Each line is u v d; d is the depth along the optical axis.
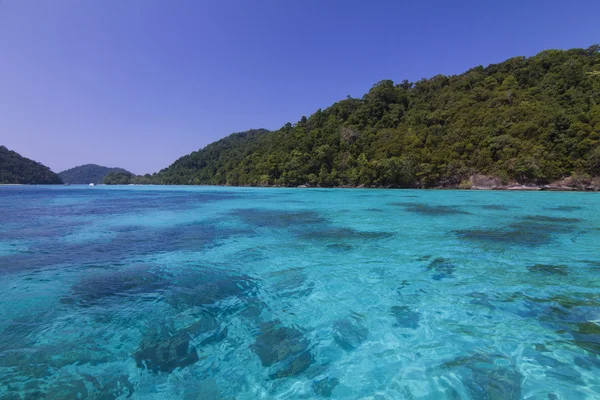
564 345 3.20
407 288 4.88
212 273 5.63
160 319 3.83
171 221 12.05
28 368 2.81
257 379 2.75
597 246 7.54
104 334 3.46
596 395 2.47
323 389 2.63
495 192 32.25
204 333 3.52
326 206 18.08
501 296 4.49
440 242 8.09
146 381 2.68
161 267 5.99
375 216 13.38
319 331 3.59
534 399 2.43
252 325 3.72
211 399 2.49
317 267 5.98
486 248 7.41
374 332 3.56
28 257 6.67
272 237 8.84
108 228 10.36
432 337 3.43
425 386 2.63
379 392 2.58
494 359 3.00
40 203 20.42
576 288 4.75
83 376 2.72
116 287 4.91
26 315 3.90
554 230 9.65
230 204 19.84
